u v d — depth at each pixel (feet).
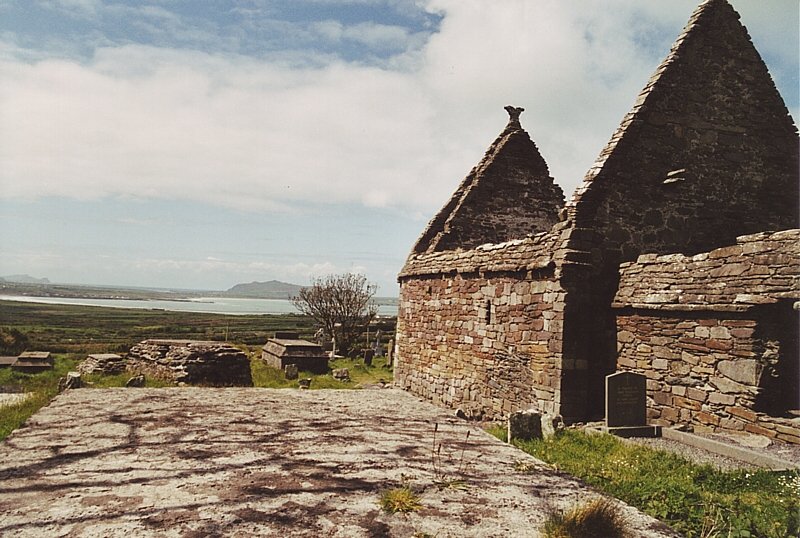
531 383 37.45
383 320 163.73
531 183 61.26
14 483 12.07
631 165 37.83
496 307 42.91
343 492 11.80
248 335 179.32
